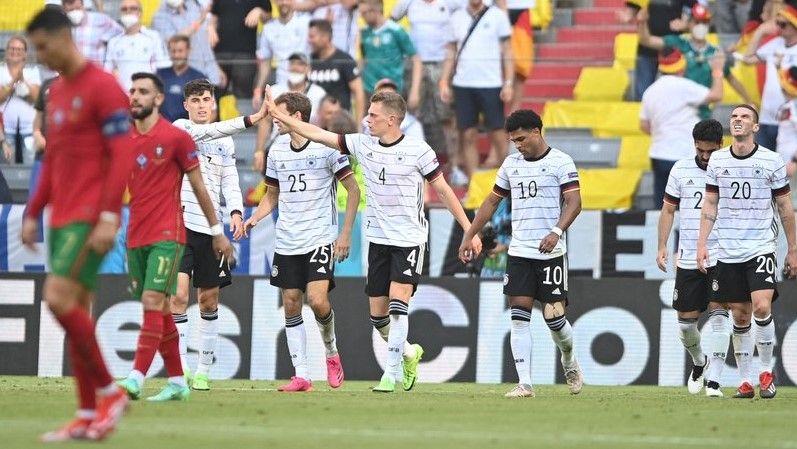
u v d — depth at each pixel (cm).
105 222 2047
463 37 4975
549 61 5041
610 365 4422
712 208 3631
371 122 3531
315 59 5125
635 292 4419
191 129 3469
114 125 2075
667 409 2961
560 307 3472
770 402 3366
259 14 5312
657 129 4881
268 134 4872
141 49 5122
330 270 3634
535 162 3431
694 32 4925
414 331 4462
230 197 3659
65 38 2100
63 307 2022
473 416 2648
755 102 4894
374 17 4994
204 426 2309
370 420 2506
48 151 2183
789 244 3616
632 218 4525
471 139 4950
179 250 2880
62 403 2816
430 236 4581
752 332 4375
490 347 4431
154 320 2861
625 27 5191
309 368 4453
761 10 5116
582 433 2294
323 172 3616
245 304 4481
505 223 4566
